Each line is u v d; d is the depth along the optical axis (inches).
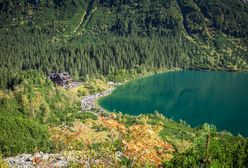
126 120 6643.7
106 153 3855.8
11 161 4685.0
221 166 1713.8
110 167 3587.6
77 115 6983.3
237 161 1772.9
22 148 4960.6
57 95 7780.5
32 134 5236.2
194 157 1774.1
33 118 6491.1
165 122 6914.4
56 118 6722.4
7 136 5044.3
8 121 5275.6
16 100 6815.9
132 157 3644.2
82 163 3850.9
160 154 3804.1
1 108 6456.7
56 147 4982.8
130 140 4165.8
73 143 5032.0
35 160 4650.6
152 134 4709.6
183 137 5679.1
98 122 6486.2
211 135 1752.0
